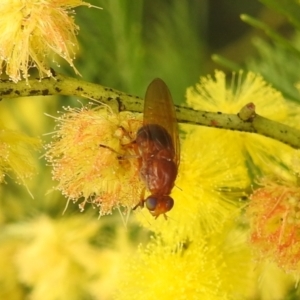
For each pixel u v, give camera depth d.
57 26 0.07
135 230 0.10
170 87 0.10
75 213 0.10
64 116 0.07
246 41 0.12
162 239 0.09
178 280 0.09
